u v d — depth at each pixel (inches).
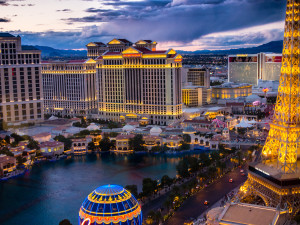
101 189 6186.0
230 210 7066.9
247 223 6505.9
